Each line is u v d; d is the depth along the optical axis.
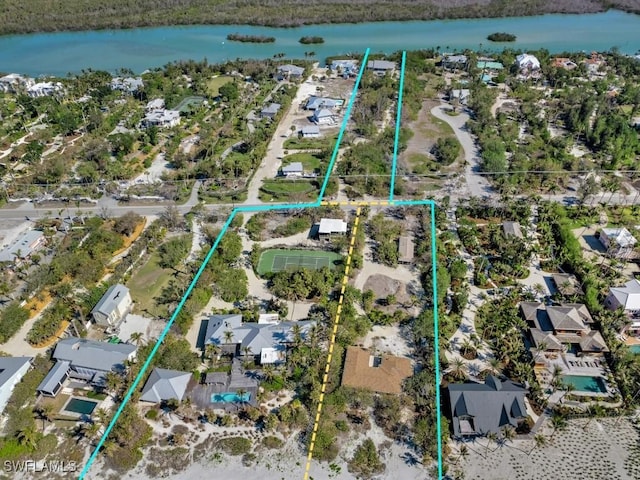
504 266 128.88
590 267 127.06
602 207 156.00
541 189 167.25
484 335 110.44
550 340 105.69
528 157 186.25
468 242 139.25
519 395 93.06
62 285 124.25
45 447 89.81
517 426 92.31
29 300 120.38
